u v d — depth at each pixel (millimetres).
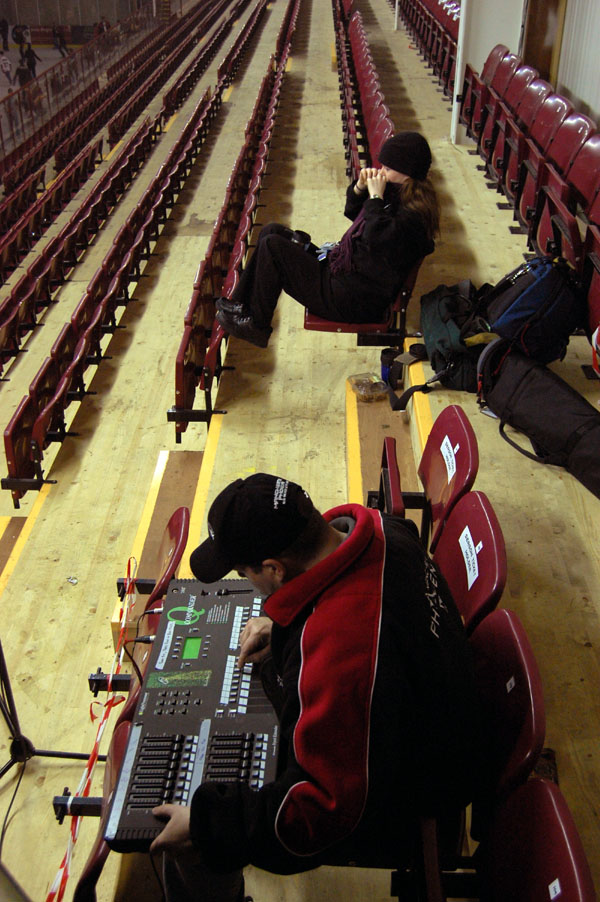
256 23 17766
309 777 1299
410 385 3873
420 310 4258
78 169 11227
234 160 9328
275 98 9344
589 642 2496
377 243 3395
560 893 1244
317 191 7148
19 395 5910
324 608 1316
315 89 11352
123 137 13430
